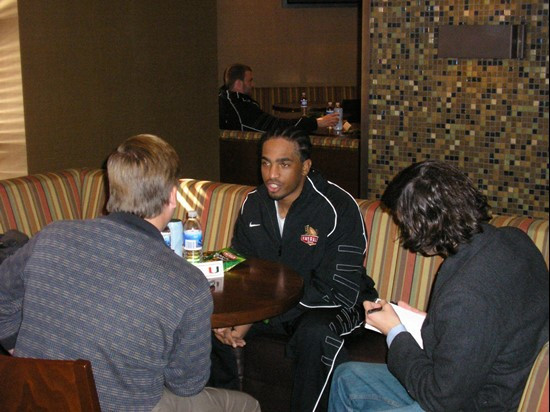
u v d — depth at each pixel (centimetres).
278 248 271
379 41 379
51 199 368
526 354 166
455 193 172
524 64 343
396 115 383
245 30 907
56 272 161
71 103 419
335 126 633
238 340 260
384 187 396
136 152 170
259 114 627
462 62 358
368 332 271
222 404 192
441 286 175
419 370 175
